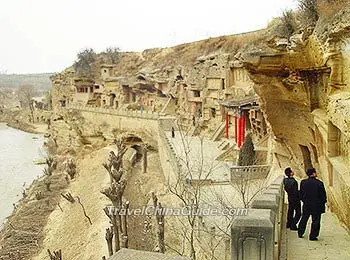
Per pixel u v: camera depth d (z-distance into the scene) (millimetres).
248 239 10828
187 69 79125
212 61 68375
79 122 91000
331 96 18891
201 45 85000
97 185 55125
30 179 78625
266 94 26125
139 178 56094
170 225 34531
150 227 35750
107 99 105812
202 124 69500
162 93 89375
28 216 51969
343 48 18312
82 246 39031
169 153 49406
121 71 110250
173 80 83188
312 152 26109
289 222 16984
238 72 61781
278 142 30234
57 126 100188
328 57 18719
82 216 46594
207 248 24188
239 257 10898
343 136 18531
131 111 78750
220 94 65688
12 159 98625
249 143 40781
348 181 16203
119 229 35938
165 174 52938
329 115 19078
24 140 128625
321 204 15531
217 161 47688
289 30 23078
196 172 40188
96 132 86562
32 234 46344
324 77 21594
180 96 81000
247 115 54094
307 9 21422
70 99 118125
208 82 70375
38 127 152500
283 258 13234
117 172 43188
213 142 61219
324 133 20516
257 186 32281
